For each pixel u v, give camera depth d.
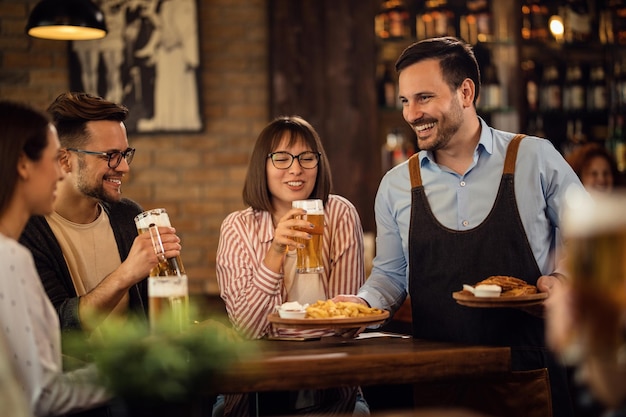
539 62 6.20
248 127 5.95
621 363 1.33
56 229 2.97
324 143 5.88
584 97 6.21
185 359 2.09
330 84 5.88
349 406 2.84
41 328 2.12
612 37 6.19
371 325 2.52
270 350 2.46
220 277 3.08
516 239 2.87
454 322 2.90
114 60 5.75
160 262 2.71
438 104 2.87
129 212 3.19
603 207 1.33
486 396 2.79
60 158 2.95
